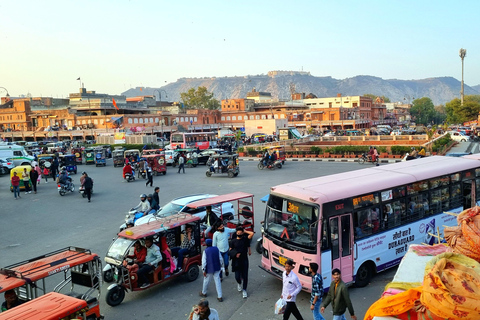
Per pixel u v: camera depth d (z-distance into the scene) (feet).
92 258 28.91
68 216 64.39
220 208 47.75
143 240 33.86
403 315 12.99
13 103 298.15
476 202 43.91
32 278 25.80
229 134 212.43
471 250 13.62
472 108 301.22
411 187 37.14
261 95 431.02
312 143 173.37
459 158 46.34
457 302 10.73
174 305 31.94
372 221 33.73
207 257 31.86
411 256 18.79
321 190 32.12
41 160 104.27
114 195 80.53
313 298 25.81
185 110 345.72
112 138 195.72
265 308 30.73
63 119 270.87
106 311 31.30
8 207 73.20
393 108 495.41
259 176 96.68
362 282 33.53
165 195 77.00
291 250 31.65
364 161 114.73
